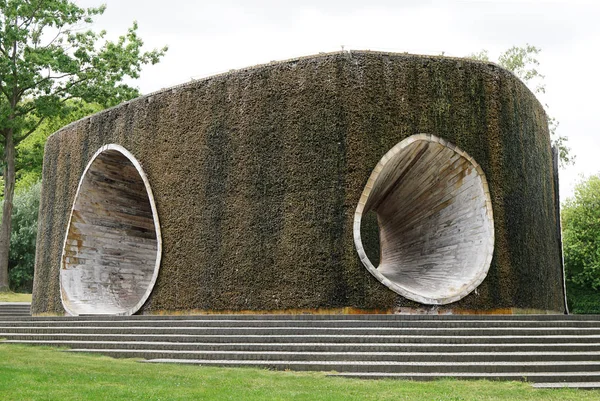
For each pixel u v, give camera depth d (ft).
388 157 55.21
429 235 63.21
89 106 129.80
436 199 61.67
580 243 120.06
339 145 55.42
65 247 71.87
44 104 101.14
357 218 53.93
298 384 30.96
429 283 58.34
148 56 109.91
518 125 61.36
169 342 43.29
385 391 29.30
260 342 41.06
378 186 59.77
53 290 72.95
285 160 56.75
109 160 71.46
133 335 45.01
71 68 98.99
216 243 58.34
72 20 102.12
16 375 31.37
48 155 80.07
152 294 61.31
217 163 59.93
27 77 98.68
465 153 57.11
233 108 60.18
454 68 58.75
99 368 35.04
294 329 42.16
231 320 47.78
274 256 55.42
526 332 42.32
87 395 26.89
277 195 56.44
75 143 74.84
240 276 56.39
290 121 57.26
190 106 63.05
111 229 75.25
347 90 56.44
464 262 57.16
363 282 52.85
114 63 104.99
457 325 43.65
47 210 77.71
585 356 37.40
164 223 62.23
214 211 59.11
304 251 54.39
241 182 58.23
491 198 57.06
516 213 58.44
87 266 72.90
